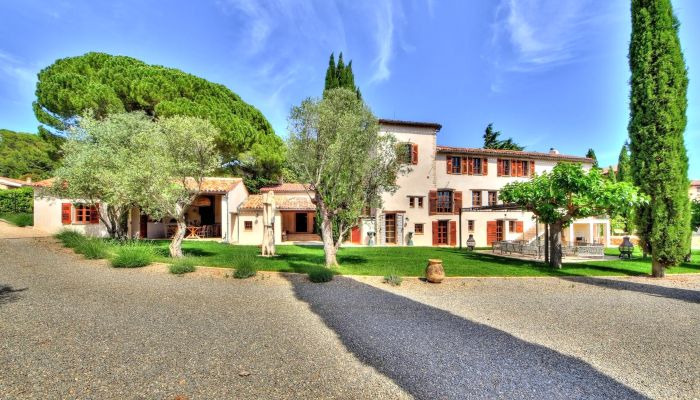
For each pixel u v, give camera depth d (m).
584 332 5.53
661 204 11.38
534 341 5.07
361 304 7.11
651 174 11.59
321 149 12.02
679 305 7.49
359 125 11.96
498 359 4.34
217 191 21.66
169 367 3.82
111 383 3.40
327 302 7.21
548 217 13.08
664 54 11.70
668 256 11.06
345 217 12.21
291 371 3.80
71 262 11.15
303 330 5.31
